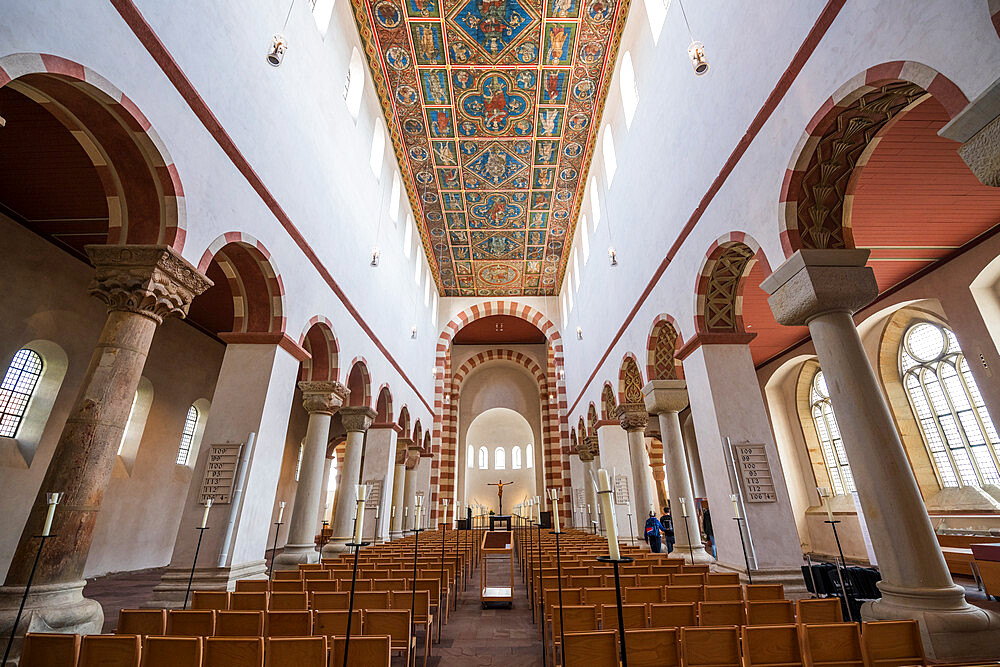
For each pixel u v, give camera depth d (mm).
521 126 14117
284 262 7551
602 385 14328
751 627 2938
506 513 28578
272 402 7262
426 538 14570
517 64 12297
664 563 6973
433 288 21688
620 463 13883
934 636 3645
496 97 13195
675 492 9266
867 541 7559
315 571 6125
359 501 3348
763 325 12531
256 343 7352
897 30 3869
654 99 9242
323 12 9250
